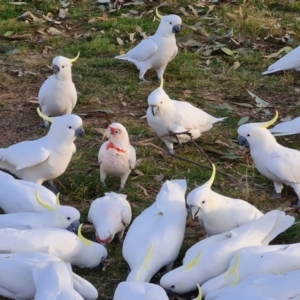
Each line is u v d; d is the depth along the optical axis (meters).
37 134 3.90
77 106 4.19
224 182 3.50
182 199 3.02
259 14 5.47
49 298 2.50
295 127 3.70
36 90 4.38
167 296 2.61
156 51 4.39
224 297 2.51
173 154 3.67
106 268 2.96
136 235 2.88
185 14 5.49
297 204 3.34
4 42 5.04
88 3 5.72
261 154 3.34
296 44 5.05
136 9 5.61
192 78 4.55
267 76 4.61
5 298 2.76
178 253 2.92
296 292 2.58
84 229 3.17
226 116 4.11
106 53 4.89
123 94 4.33
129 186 3.46
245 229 2.89
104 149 3.35
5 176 3.22
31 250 2.80
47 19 5.39
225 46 4.96
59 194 3.27
